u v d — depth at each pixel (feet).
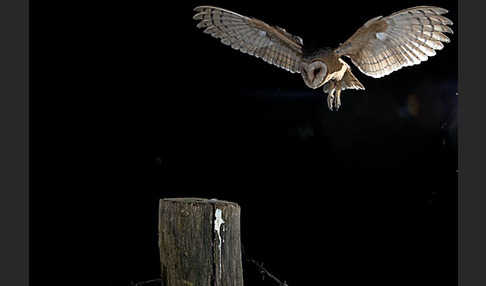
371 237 15.71
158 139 15.76
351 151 15.72
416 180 15.37
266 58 11.75
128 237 15.52
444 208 15.11
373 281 15.61
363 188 15.74
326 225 15.96
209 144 15.89
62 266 15.14
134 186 15.64
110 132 15.58
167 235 9.87
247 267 15.44
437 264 15.20
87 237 15.35
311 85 10.80
